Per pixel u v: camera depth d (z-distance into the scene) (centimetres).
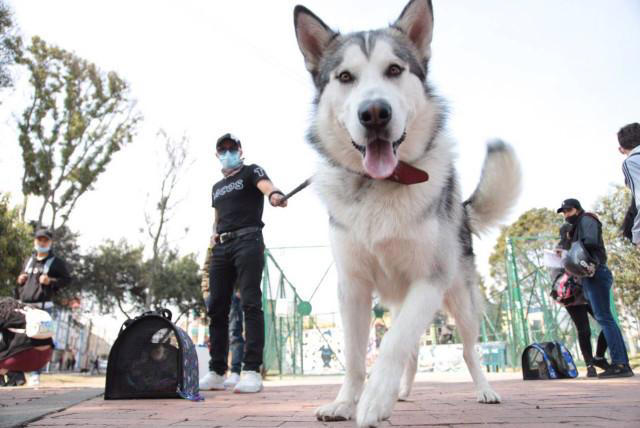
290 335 1145
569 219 604
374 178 254
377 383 203
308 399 368
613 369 556
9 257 1711
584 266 553
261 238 476
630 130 455
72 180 2425
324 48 319
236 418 251
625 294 1447
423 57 309
